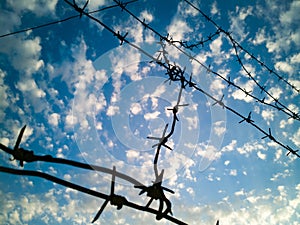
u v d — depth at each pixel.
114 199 1.43
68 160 1.40
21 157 1.34
